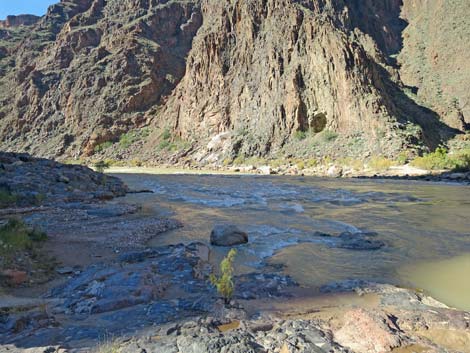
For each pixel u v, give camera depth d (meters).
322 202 18.42
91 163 68.19
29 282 6.46
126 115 81.44
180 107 73.81
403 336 4.15
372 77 55.81
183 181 33.25
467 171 34.78
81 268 7.43
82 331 4.31
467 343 4.09
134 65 87.25
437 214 14.47
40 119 87.62
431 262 7.92
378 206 16.86
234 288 6.07
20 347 3.87
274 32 64.19
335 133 52.66
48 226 11.38
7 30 130.00
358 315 4.65
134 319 4.72
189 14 106.94
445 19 79.19
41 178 18.72
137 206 15.98
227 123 65.19
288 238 10.23
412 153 43.34
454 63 70.81
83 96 84.50
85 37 99.94
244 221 12.97
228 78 68.00
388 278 6.85
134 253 8.05
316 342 4.00
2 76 105.94
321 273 7.16
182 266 7.15
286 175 42.84
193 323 4.54
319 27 58.69
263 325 4.52
